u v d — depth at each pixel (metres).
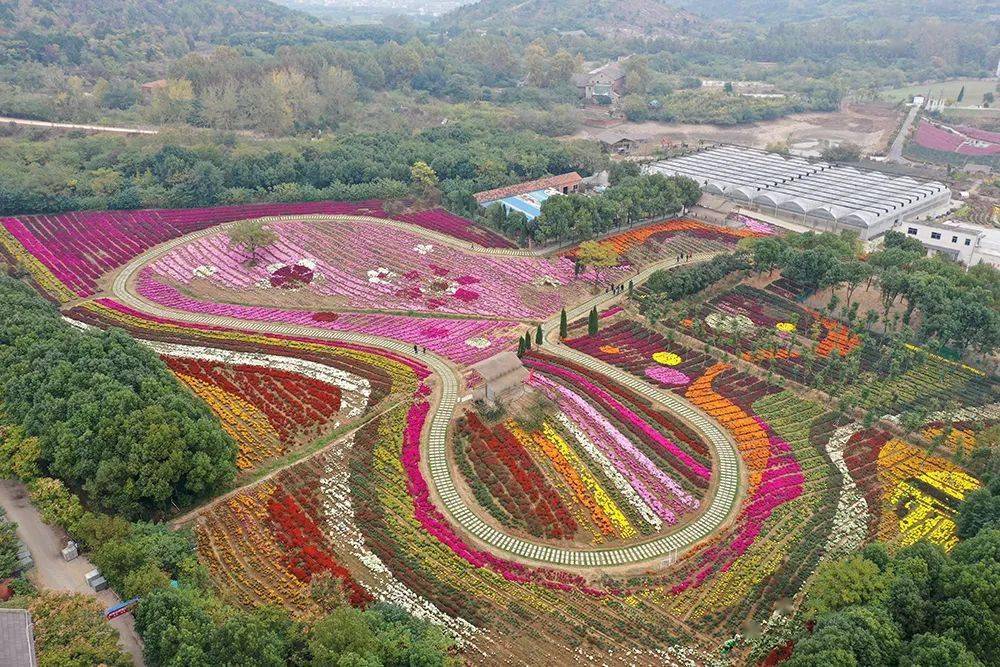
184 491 64.06
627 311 108.19
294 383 85.12
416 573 59.19
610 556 61.56
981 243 133.50
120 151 153.88
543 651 52.72
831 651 44.81
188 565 55.19
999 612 47.62
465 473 70.56
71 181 137.75
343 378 87.06
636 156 199.75
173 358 89.44
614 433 76.56
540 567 60.31
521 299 112.12
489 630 54.25
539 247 129.12
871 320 98.44
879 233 143.75
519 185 153.75
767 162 182.75
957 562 52.44
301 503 66.06
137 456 60.75
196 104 193.50
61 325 81.88
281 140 180.12
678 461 73.19
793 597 57.41
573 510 66.56
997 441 72.94
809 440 77.62
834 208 144.12
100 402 65.06
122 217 134.75
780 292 111.94
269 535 62.31
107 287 112.56
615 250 127.88
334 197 149.62
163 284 114.00
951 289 96.62
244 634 45.41
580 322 104.56
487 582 58.69
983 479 70.88
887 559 54.22
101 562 53.00
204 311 106.19
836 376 89.44
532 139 187.62
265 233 120.56
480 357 93.88
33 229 126.75
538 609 56.28
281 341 96.44
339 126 199.00
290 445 74.31
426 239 132.50
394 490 68.25
